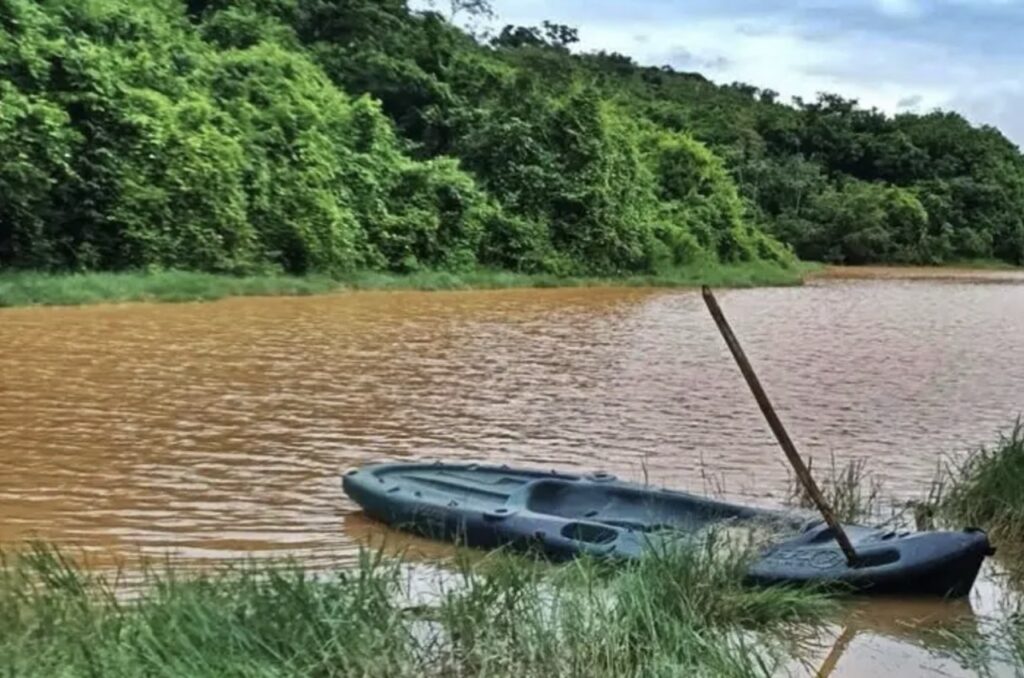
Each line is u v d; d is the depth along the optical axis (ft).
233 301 77.46
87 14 92.79
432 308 79.56
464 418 36.88
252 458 29.86
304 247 96.32
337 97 112.68
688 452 32.60
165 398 38.06
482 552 21.30
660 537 19.53
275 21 124.88
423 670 14.79
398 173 109.91
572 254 123.03
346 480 24.73
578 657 15.15
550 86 151.64
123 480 27.04
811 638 17.66
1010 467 25.36
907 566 19.25
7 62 81.41
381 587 16.37
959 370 53.36
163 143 86.58
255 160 95.45
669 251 136.46
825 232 191.62
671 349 58.39
